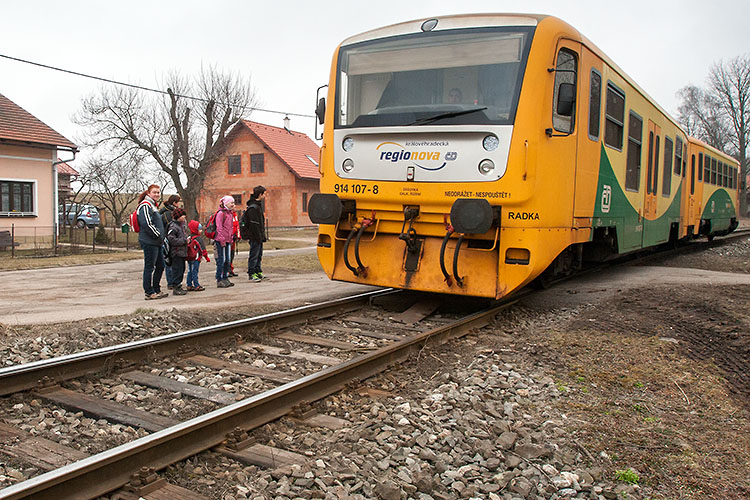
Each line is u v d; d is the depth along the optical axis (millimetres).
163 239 9883
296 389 4609
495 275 7410
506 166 7027
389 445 3949
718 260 16328
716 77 62312
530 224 7078
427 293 9859
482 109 7195
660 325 7824
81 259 17281
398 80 7793
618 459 3957
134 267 15266
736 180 26219
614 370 5918
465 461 3822
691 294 9648
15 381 4824
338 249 8430
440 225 7590
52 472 3119
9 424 4289
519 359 6203
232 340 6543
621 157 9891
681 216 15641
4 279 12672
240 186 43094
